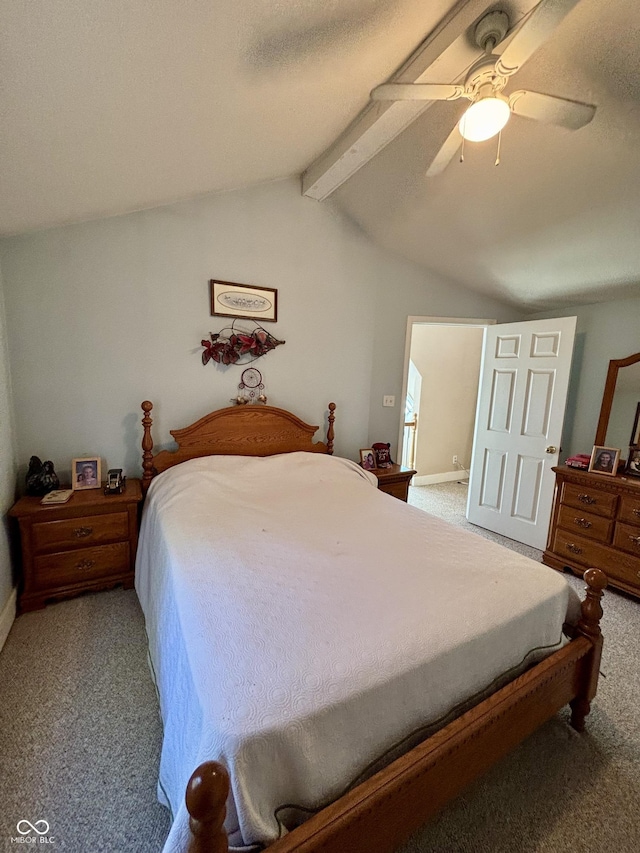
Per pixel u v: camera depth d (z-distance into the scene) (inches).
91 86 47.6
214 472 99.6
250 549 66.1
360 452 136.4
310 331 127.3
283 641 43.7
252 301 116.0
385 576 58.8
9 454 87.4
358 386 139.3
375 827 35.9
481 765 45.1
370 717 39.6
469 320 148.6
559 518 115.5
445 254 126.2
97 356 99.0
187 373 109.9
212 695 36.9
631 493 98.4
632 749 58.7
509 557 66.4
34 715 60.9
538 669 51.3
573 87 61.2
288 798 35.6
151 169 77.9
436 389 202.7
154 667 63.0
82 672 69.6
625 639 84.0
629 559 99.2
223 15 43.6
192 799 27.4
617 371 115.1
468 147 78.6
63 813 47.7
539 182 81.1
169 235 103.4
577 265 105.7
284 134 82.3
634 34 50.8
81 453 100.0
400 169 94.3
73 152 61.3
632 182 72.9
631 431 112.3
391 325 141.3
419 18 54.5
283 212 117.8
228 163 89.1
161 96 54.9
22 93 44.6
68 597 91.0
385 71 65.4
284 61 56.1
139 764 53.9
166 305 105.1
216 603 50.6
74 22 37.7
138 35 42.1
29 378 92.7
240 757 32.6
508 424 139.3
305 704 36.5
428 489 198.5
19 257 88.7
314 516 82.9
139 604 89.7
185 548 65.6
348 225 128.7
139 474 107.2
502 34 51.9
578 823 48.6
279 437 121.3
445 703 45.6
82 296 95.6
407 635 45.5
